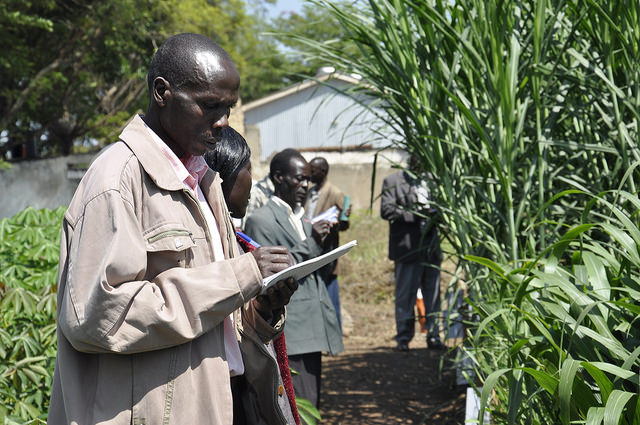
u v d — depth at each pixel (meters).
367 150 19.53
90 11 15.30
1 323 3.37
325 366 6.43
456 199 3.48
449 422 4.61
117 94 19.47
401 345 6.89
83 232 1.68
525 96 3.45
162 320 1.66
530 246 2.99
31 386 3.20
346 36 3.63
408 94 3.52
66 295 1.67
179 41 1.80
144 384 1.73
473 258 2.51
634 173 3.07
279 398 2.29
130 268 1.65
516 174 3.45
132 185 1.74
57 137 20.02
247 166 2.71
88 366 1.77
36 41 15.79
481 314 2.89
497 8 3.17
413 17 3.52
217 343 1.83
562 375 2.02
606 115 3.20
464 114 3.20
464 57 3.26
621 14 3.11
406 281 6.73
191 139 1.82
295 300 4.14
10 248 4.30
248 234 4.14
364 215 15.73
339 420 4.80
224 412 1.78
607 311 2.30
